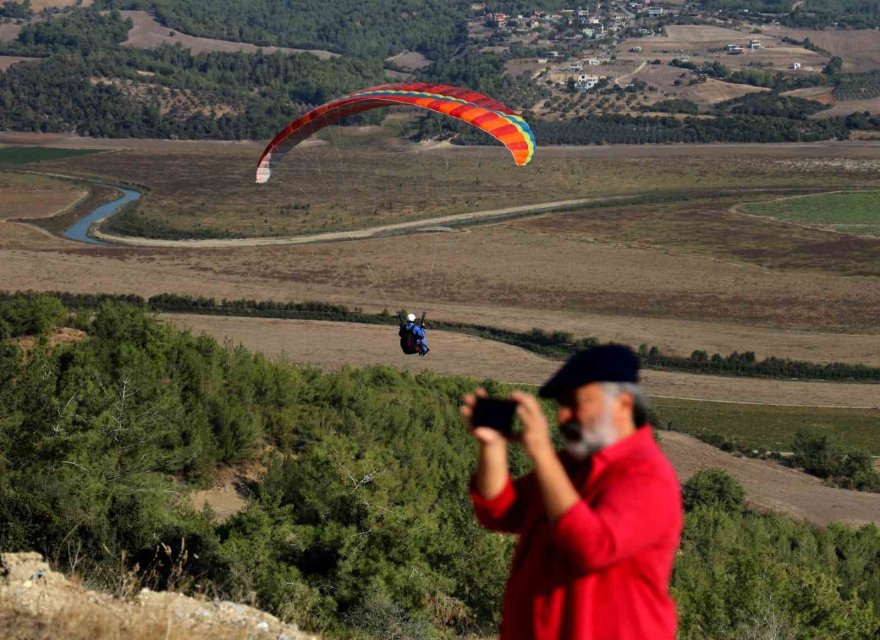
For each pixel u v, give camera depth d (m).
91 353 25.72
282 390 29.61
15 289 91.69
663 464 3.15
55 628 5.36
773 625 12.24
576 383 3.12
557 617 3.23
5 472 15.93
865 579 24.34
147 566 11.31
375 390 34.84
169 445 23.70
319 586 12.28
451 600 12.84
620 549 2.97
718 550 22.75
